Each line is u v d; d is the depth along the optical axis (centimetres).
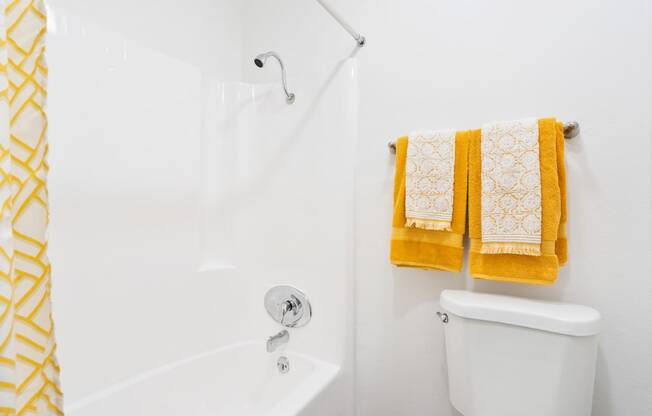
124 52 116
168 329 127
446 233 108
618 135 93
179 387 125
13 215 51
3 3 51
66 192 102
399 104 125
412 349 122
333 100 130
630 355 91
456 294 106
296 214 139
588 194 96
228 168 152
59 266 100
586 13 97
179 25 144
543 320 86
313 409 106
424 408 119
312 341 134
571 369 84
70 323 102
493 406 93
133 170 118
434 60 119
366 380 131
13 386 47
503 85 108
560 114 100
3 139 48
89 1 114
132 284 117
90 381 105
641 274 90
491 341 94
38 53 56
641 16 90
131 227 117
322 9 145
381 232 127
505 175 97
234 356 142
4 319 47
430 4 121
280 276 142
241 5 170
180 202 132
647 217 90
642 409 90
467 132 106
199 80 141
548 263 92
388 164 126
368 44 132
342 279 127
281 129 143
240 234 151
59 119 100
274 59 159
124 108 115
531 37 104
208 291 140
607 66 94
